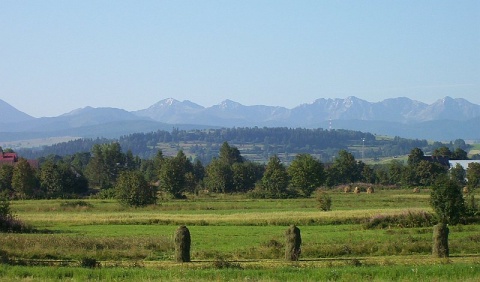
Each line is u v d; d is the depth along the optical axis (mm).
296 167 125438
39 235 48781
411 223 57781
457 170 153875
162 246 42562
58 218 69000
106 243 42688
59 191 135500
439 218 58250
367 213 67062
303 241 45375
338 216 64750
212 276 29391
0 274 30375
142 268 33000
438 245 37969
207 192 147625
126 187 95188
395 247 40938
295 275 29719
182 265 34312
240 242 46750
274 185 128625
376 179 170375
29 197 126062
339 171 167125
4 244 41188
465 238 45344
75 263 35375
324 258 38469
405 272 30250
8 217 57562
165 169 122500
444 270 30656
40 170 142500
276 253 39062
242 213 75188
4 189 129625
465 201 62469
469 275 29703
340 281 28469
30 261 35625
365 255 39844
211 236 51406
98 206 96812
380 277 29391
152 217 68750
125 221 65750
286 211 80875
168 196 123250
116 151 185750
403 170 159750
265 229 58344
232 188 146375
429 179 155500
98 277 29562
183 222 64875
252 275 29781
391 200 100625
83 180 145000
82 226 62969
